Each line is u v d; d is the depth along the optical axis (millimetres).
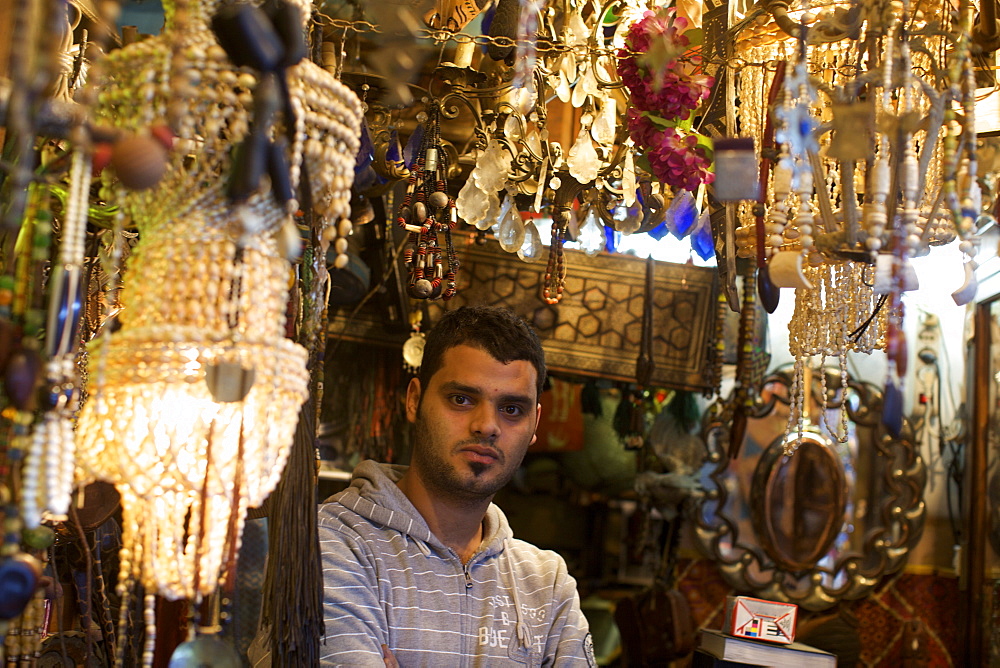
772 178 1791
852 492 3482
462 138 2314
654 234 2422
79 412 1488
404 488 1964
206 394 1138
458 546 1922
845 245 1555
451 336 1887
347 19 1835
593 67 2059
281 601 1446
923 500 3488
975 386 3371
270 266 1169
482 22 2039
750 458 3520
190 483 1136
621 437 3406
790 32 1605
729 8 1888
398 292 2840
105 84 1144
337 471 3141
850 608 3488
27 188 1143
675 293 3117
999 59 1959
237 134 1104
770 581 3457
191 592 1153
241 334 1126
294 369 1184
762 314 3352
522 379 1869
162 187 1135
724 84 1909
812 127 1490
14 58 910
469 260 2967
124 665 1674
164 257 1125
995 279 3207
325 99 1165
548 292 2211
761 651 2146
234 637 2268
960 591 3436
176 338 1093
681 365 3133
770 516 3436
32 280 1137
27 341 1003
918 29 1627
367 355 3240
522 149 2088
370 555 1812
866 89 1699
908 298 3609
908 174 1442
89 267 1594
